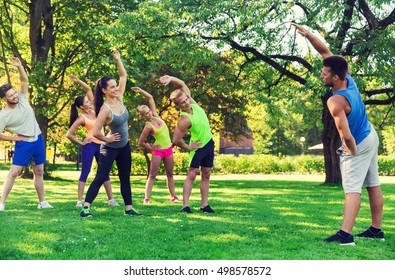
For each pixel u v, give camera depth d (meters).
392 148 47.78
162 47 19.16
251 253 4.68
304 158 39.12
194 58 18.92
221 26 17.55
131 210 7.08
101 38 20.14
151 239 5.24
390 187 18.41
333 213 7.72
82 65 21.95
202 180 7.60
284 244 5.09
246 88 22.73
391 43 16.31
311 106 24.05
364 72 16.70
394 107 22.12
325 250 4.86
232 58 22.59
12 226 5.80
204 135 7.50
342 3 16.78
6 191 7.63
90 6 20.72
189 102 7.51
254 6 16.70
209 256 4.56
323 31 18.55
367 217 7.31
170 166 9.04
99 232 5.54
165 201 9.23
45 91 20.33
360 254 4.72
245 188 16.48
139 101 23.03
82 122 8.25
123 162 7.02
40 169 7.90
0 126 7.51
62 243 4.97
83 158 8.26
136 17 18.28
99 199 9.52
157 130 8.80
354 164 5.26
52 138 30.33
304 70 21.72
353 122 5.29
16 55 21.22
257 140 54.53
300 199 10.55
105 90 6.77
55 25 22.00
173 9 18.19
